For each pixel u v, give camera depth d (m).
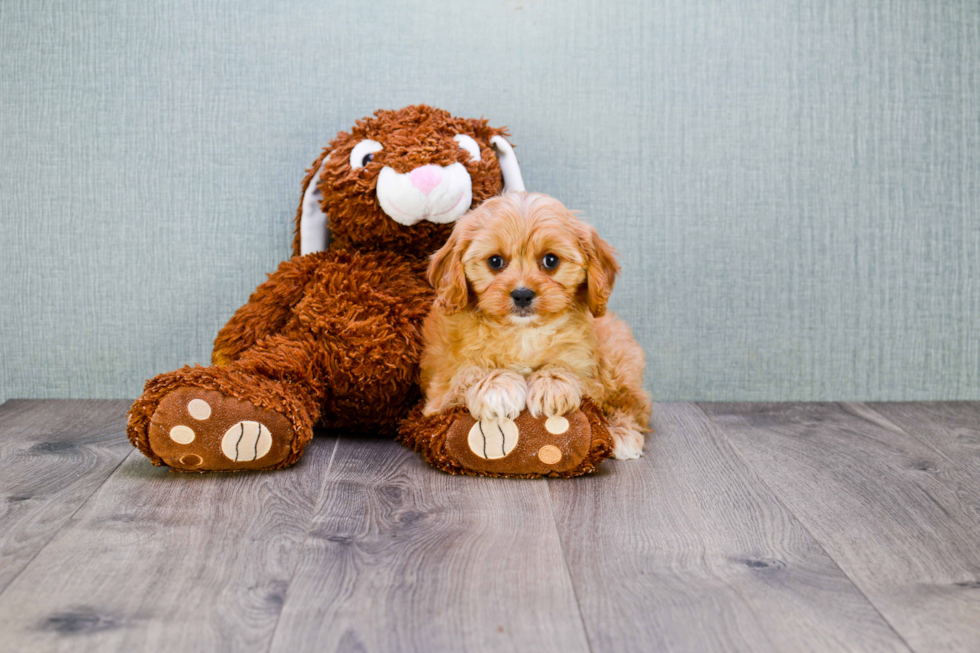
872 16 1.90
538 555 1.11
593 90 1.90
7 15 1.84
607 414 1.59
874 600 1.00
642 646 0.89
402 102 1.89
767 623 0.94
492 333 1.44
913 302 1.99
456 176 1.57
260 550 1.12
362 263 1.65
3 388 1.95
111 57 1.86
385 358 1.57
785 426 1.78
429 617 0.95
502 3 1.87
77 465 1.47
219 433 1.37
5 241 1.91
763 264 1.96
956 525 1.23
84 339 1.94
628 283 1.95
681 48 1.89
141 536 1.16
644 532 1.20
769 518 1.26
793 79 1.91
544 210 1.40
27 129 1.88
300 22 1.86
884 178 1.94
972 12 1.91
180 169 1.90
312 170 1.72
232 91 1.88
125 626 0.92
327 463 1.50
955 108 1.93
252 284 1.94
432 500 1.32
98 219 1.91
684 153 1.92
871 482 1.42
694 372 1.99
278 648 0.88
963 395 2.02
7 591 1.00
